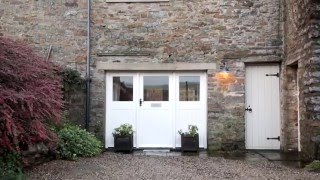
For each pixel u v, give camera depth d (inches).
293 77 343.0
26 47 219.8
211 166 254.1
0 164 193.0
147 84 362.9
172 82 360.8
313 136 275.3
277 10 354.0
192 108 359.3
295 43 315.3
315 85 277.1
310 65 279.1
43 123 214.4
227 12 355.6
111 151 341.7
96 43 359.6
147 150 351.3
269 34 352.8
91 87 357.7
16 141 184.4
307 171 239.6
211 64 353.4
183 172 229.9
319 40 276.5
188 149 339.6
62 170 225.3
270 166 259.0
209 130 351.3
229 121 350.9
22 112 185.0
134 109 361.4
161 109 360.5
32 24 360.8
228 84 352.8
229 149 349.1
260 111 358.6
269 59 350.3
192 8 356.5
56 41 359.3
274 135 356.5
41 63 217.9
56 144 256.1
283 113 347.6
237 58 353.4
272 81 358.9
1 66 187.8
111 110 361.7
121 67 356.5
